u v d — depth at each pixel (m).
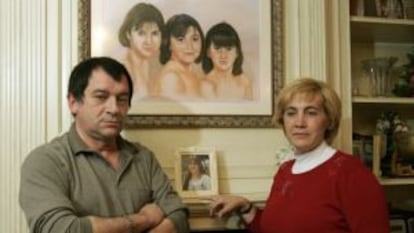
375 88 2.73
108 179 1.80
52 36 2.13
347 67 2.51
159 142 2.22
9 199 2.08
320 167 1.85
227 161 2.30
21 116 2.10
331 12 2.50
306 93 1.89
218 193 2.23
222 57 2.31
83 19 2.14
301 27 2.41
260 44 2.36
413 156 2.75
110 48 2.18
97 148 1.83
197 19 2.28
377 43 3.05
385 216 1.73
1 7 2.12
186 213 1.90
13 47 2.11
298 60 2.40
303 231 1.80
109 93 1.77
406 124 2.94
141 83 2.21
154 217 1.78
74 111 1.82
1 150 2.09
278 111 2.00
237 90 2.32
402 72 2.82
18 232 2.08
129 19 2.20
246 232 2.28
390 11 2.71
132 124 2.18
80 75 1.79
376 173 2.63
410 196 3.06
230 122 2.29
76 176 1.74
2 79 2.10
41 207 1.60
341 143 2.47
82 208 1.72
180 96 2.25
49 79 2.12
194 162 2.23
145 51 2.22
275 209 1.94
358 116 2.99
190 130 2.26
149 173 1.92
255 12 2.35
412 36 2.93
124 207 1.80
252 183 2.32
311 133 1.88
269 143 2.36
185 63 2.26
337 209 1.76
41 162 1.70
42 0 2.13
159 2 2.24
